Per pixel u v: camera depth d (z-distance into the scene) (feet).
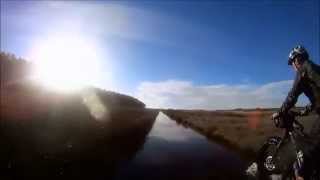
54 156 56.24
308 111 17.83
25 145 59.47
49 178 45.52
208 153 80.84
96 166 57.47
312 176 17.30
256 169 19.33
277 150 18.47
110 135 101.55
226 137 109.40
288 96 17.42
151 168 60.34
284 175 18.17
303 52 17.16
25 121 87.97
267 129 126.41
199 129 161.79
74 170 51.67
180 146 95.30
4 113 104.32
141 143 100.22
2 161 48.06
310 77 16.66
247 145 83.51
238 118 238.68
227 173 56.18
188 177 53.67
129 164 63.31
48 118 102.89
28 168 47.55
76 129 92.94
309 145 17.20
